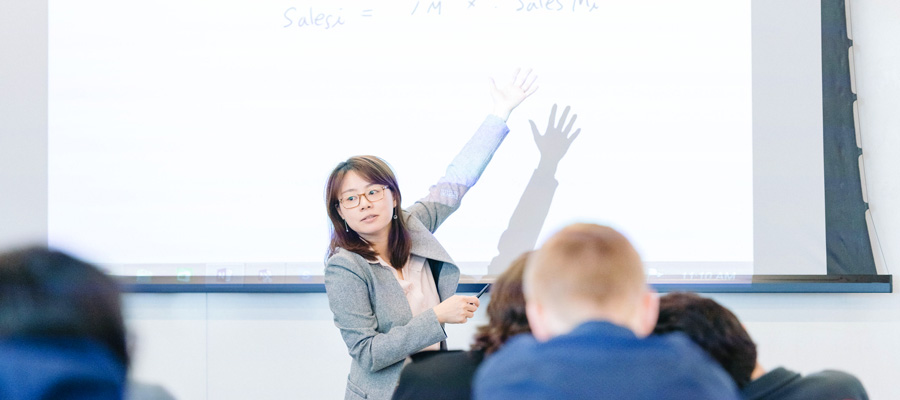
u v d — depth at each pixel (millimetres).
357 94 2275
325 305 2297
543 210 2240
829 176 2193
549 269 878
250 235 2295
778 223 2215
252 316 2314
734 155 2225
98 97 2316
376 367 1547
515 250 2240
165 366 2312
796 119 2205
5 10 2314
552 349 784
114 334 744
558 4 2238
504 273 1118
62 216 2324
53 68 2318
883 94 2180
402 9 2266
